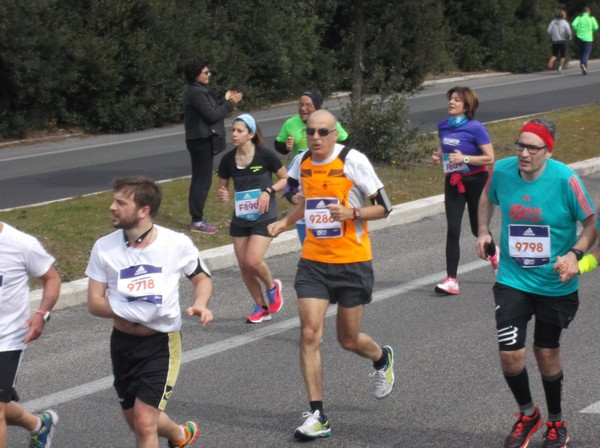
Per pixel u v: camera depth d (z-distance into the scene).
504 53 43.44
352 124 20.14
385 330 10.40
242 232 10.67
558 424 7.31
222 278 12.86
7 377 6.44
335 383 8.85
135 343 6.41
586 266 6.81
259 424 7.90
